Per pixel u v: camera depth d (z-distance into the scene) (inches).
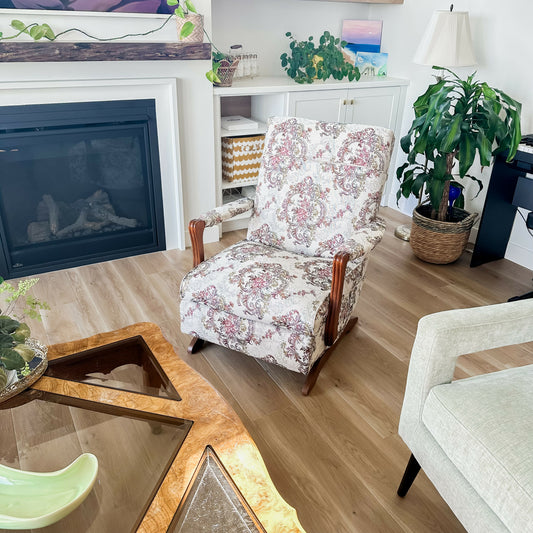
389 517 53.4
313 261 74.8
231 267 71.3
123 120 97.3
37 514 37.7
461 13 102.0
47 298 92.8
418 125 103.3
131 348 55.7
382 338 84.6
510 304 49.3
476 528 42.0
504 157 100.3
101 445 43.0
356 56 135.8
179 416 46.1
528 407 43.3
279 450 61.4
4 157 90.6
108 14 88.8
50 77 87.3
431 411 46.0
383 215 140.1
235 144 115.2
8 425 45.0
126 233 108.3
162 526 36.1
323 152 78.0
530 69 103.0
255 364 77.4
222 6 116.1
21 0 82.7
